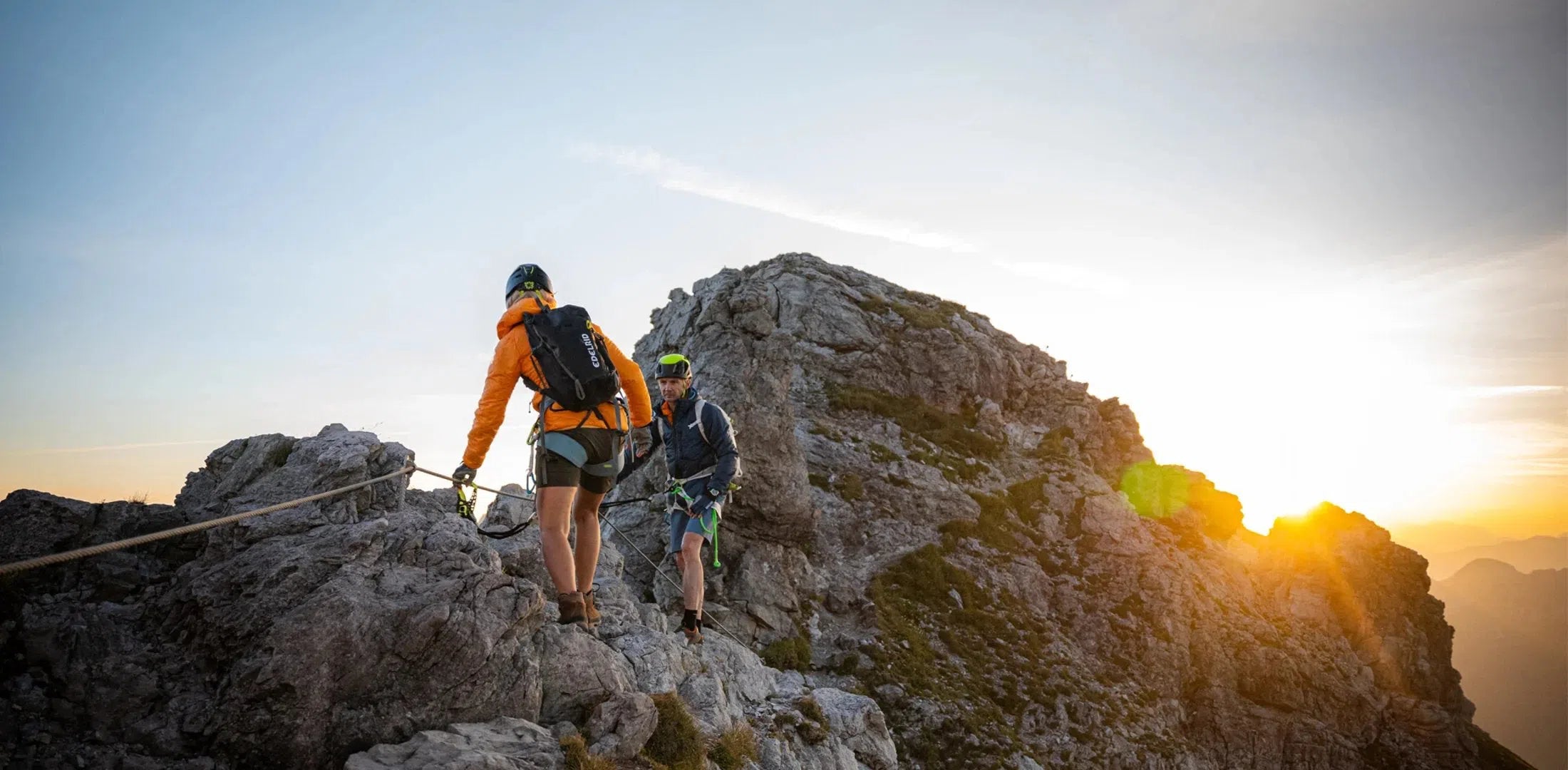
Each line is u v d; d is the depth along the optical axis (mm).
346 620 6793
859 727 13062
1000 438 38656
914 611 25328
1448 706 33688
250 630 6727
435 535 8070
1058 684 24656
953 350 41500
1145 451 41938
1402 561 36250
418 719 6902
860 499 30156
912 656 22875
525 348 7402
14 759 5719
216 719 6340
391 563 7609
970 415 40094
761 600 21156
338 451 8391
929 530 29953
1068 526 33469
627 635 10031
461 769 6395
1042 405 42875
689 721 8609
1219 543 35906
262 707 6410
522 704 7445
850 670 21219
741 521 22188
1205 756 26281
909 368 40656
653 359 38469
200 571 7180
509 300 7902
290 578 7035
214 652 6703
